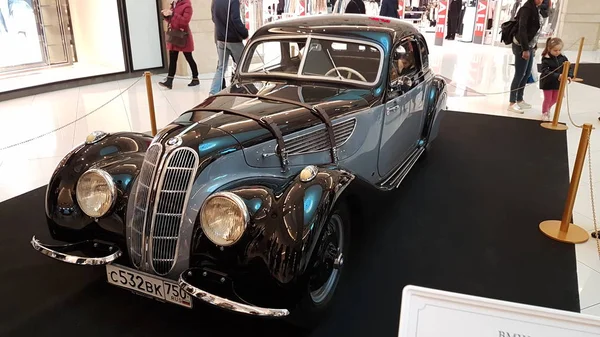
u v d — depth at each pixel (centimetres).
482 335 139
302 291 200
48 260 301
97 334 236
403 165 397
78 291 271
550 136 567
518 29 653
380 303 261
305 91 312
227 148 230
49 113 672
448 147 525
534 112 682
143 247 220
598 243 320
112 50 938
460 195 401
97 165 252
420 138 454
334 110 287
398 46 345
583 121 638
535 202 390
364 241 325
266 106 277
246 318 248
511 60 1170
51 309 254
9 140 554
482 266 298
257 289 200
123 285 231
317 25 345
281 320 228
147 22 945
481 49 1379
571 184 323
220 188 226
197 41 953
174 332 238
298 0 1113
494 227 347
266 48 350
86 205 234
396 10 895
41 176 450
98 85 866
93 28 948
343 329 241
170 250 219
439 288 275
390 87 332
